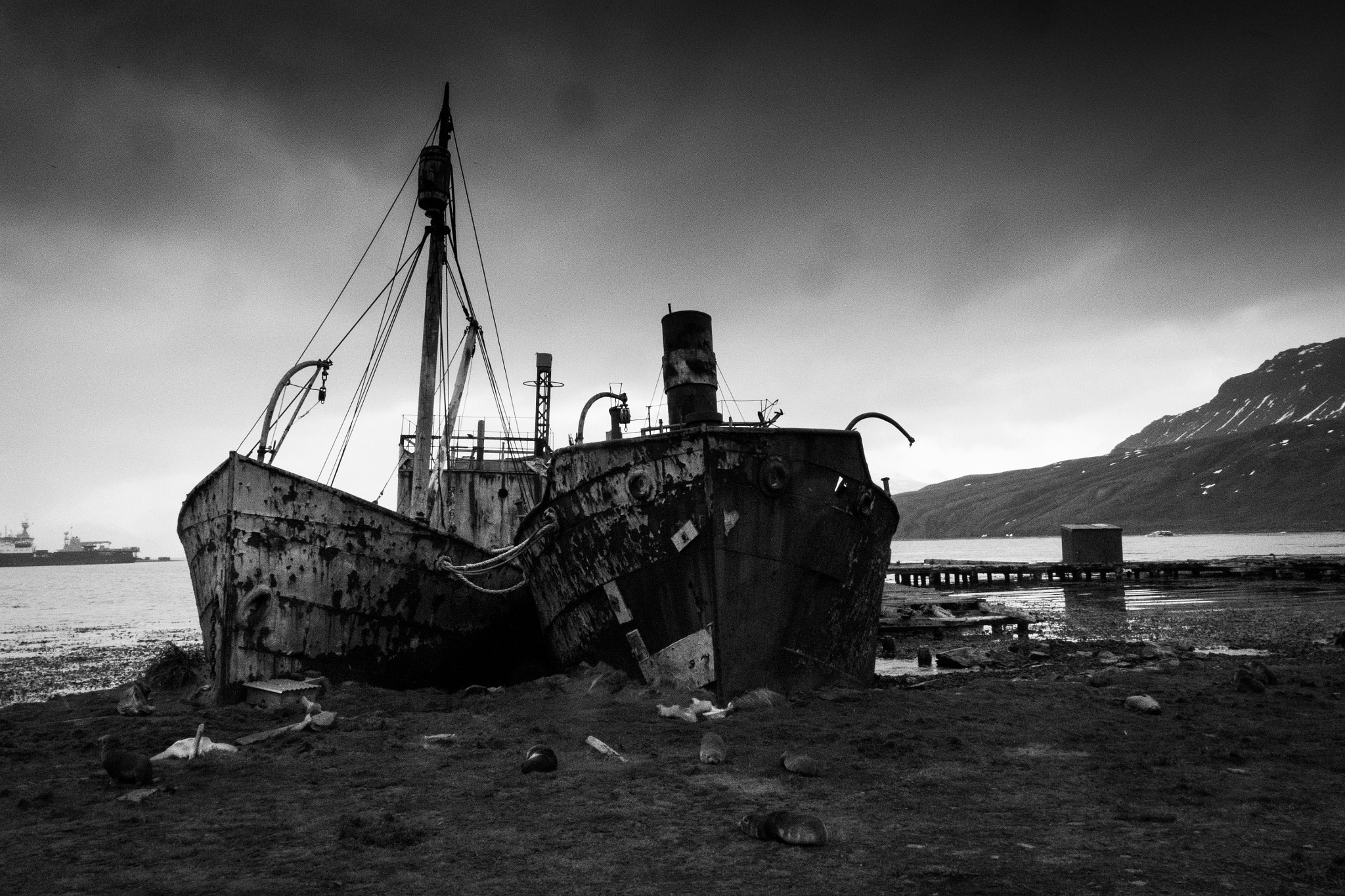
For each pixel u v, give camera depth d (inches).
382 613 483.2
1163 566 1967.3
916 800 221.8
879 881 161.9
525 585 531.2
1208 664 556.7
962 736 304.5
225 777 258.1
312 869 173.3
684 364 452.4
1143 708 351.6
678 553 391.9
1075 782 238.7
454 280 625.0
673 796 229.0
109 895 160.1
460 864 175.3
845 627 438.6
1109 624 991.6
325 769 267.9
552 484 441.7
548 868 172.6
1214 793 224.1
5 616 1734.7
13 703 592.1
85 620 1600.6
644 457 400.5
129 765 251.6
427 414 530.0
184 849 187.8
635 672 416.2
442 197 546.9
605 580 420.2
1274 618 1005.2
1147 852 176.7
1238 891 153.3
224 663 435.5
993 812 210.1
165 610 1927.9
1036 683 459.5
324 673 463.2
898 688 479.8
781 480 392.2
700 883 162.7
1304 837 185.3
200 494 488.4
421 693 452.1
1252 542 5915.4
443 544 505.4
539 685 436.1
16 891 162.1
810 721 337.7
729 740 301.7
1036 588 1766.7
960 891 155.6
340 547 467.2
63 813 220.1
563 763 271.4
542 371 836.6
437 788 240.8
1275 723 323.6
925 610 1118.4
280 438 566.3
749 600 391.2
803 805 217.8
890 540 490.0
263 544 445.4
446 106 563.5
